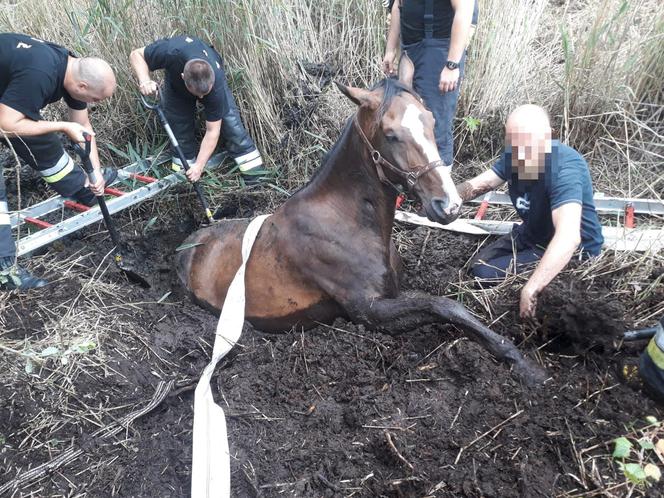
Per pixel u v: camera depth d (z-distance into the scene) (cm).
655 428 262
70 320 355
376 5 533
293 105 509
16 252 377
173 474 287
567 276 330
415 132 291
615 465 254
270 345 344
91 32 520
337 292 336
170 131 432
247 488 275
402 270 385
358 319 335
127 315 368
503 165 377
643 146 456
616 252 350
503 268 362
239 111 495
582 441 263
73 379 322
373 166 315
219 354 325
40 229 436
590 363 299
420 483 258
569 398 280
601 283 334
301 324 354
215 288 378
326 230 334
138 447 299
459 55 388
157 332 362
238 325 337
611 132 474
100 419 309
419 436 279
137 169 483
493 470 259
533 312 308
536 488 249
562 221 311
